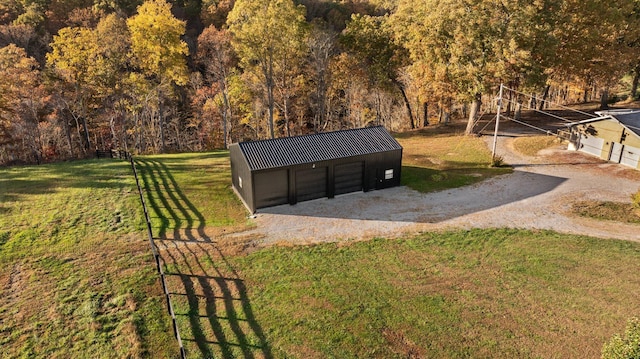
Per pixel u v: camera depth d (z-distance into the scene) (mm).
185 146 52938
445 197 25781
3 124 40094
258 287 16250
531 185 27312
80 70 42750
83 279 16375
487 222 22172
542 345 13070
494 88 36500
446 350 12945
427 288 16172
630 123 29750
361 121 54250
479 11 34094
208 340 13344
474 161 32906
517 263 17969
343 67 49469
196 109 52531
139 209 23312
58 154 44812
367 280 16750
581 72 40219
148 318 14180
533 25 33094
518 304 15133
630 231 21031
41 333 13391
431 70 38938
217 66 47562
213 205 24625
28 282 16156
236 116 53312
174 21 41281
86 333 13406
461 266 17797
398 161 27031
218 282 16562
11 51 40500
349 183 26250
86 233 20328
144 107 47219
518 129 41344
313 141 26344
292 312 14742
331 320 14305
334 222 22344
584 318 14305
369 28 46312
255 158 23984
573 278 16750
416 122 57562
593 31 35531
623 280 16516
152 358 12484
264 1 38594
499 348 12977
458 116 56375
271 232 21172
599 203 24125
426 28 37250
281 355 12742
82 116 46688
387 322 14203
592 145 32500
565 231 21094
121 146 49438
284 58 44562
